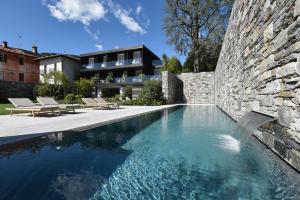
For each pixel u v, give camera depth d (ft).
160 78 74.79
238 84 19.80
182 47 81.15
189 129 19.02
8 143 12.28
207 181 7.68
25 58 91.40
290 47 7.85
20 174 8.13
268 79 10.58
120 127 19.98
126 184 7.50
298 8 7.15
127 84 79.51
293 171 7.50
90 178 7.97
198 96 66.80
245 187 7.13
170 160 10.24
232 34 23.85
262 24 11.66
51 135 14.88
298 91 7.18
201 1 75.51
